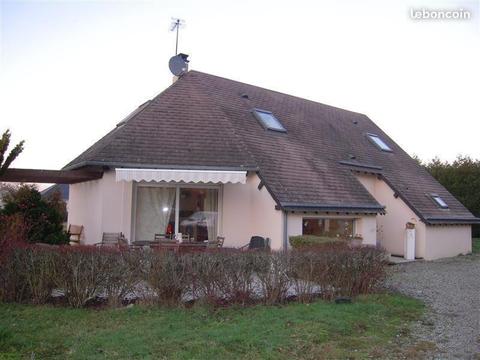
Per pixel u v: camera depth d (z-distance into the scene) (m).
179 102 22.55
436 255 26.77
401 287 15.98
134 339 8.26
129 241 18.44
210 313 10.24
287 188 19.48
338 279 12.72
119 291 10.89
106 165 17.95
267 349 8.02
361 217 21.77
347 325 9.83
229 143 20.30
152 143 19.36
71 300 10.78
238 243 19.52
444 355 8.38
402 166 31.52
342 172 24.00
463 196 37.53
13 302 10.85
